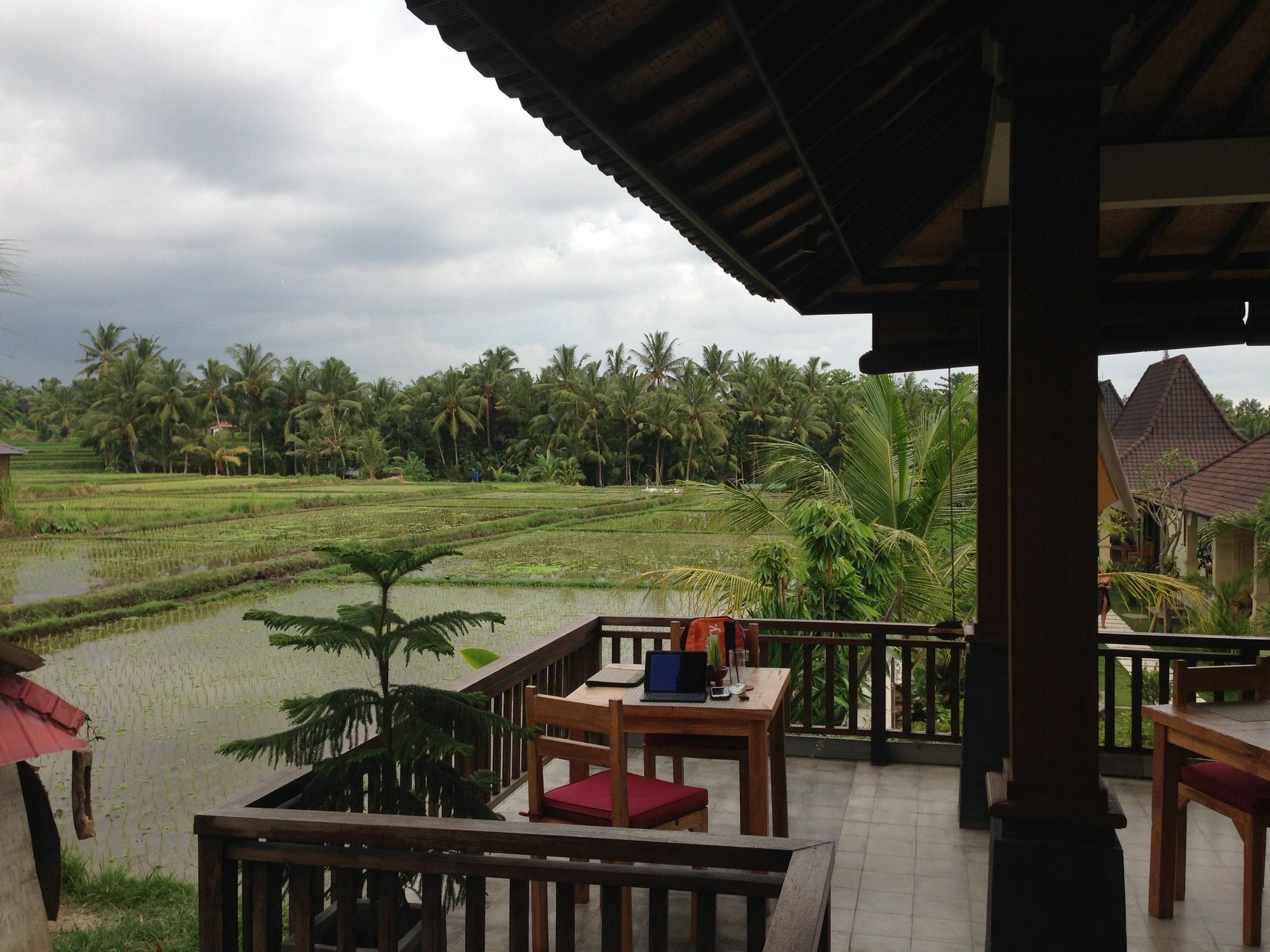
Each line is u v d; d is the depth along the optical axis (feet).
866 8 8.43
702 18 6.77
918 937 11.53
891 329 18.67
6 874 9.53
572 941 7.76
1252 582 52.01
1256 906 11.21
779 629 19.02
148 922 16.55
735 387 309.22
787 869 7.03
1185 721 11.69
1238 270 16.62
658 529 150.71
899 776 17.76
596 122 7.80
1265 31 11.59
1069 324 8.10
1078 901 8.41
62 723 9.30
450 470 311.06
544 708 11.19
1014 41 8.07
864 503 32.42
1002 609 15.01
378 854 8.21
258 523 156.15
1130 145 12.71
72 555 113.29
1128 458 90.02
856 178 11.64
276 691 47.09
